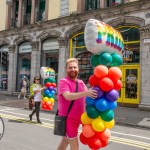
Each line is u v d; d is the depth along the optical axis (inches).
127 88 603.5
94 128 157.0
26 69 874.1
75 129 152.4
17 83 906.7
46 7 813.2
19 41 892.6
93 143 158.4
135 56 594.6
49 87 420.8
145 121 421.7
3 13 992.9
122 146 267.4
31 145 252.1
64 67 733.3
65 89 150.9
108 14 634.2
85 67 690.8
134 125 397.1
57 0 781.3
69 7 746.2
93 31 157.5
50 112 512.4
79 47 710.5
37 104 382.9
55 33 762.8
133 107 589.9
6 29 946.7
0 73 976.9
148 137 318.0
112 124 164.4
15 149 236.1
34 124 371.2
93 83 162.6
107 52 165.9
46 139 279.3
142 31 570.3
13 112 499.5
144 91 561.3
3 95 909.8
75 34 719.1
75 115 152.3
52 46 787.4
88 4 714.8
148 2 560.1
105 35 159.3
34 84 388.8
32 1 863.1
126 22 605.3
